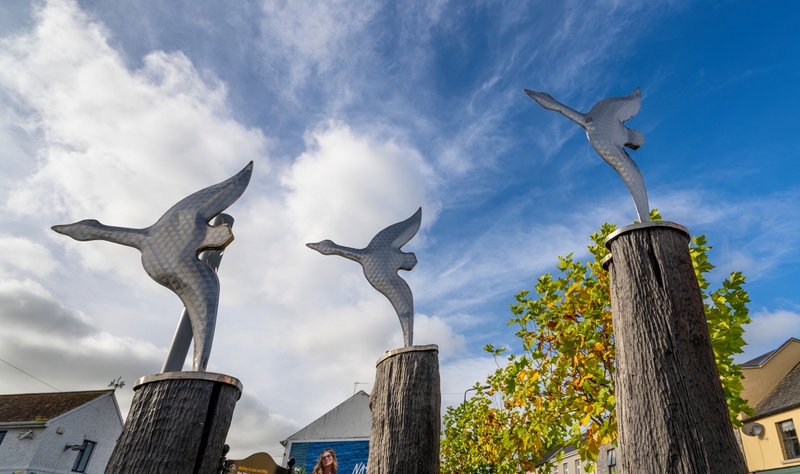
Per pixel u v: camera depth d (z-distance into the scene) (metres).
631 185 2.79
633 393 2.10
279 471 6.30
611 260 2.53
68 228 2.79
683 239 2.42
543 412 5.56
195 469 2.28
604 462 15.34
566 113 3.00
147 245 2.78
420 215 3.92
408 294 3.54
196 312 2.66
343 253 3.69
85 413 17.31
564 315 5.66
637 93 3.20
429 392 3.15
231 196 2.94
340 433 20.20
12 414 16.50
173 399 2.36
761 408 13.54
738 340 4.57
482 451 10.66
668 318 2.17
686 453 1.89
